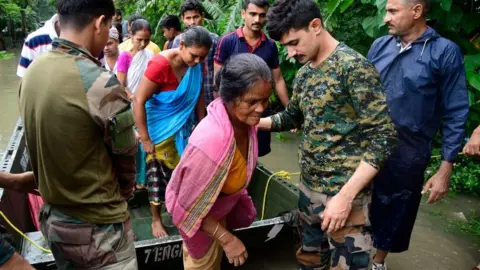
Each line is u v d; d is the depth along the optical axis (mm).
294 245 3100
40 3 29078
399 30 2361
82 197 1626
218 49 3430
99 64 1660
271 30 1850
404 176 2480
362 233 1971
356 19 4871
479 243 3279
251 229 2715
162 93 2873
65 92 1505
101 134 1613
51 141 1526
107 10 1612
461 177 4152
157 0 7914
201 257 1884
